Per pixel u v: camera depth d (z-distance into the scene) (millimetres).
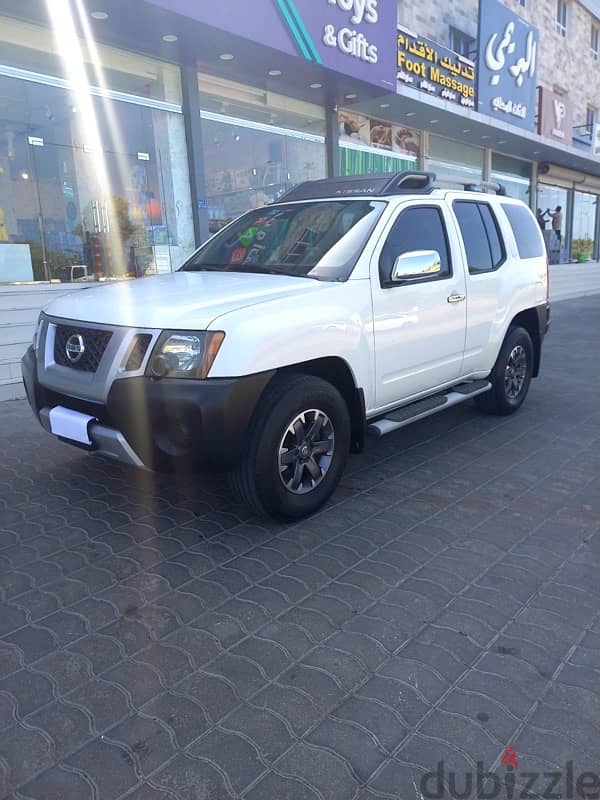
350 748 1983
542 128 15836
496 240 5309
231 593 2877
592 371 7922
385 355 3926
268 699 2201
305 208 4465
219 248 4562
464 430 5363
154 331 3033
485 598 2805
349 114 11367
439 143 14055
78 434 3326
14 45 6836
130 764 1938
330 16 8523
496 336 5137
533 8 17203
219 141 9125
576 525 3527
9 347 6926
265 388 3252
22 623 2680
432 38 13781
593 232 22562
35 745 2018
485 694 2207
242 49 7832
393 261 4020
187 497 3965
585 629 2576
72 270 7688
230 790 1839
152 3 6469
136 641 2543
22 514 3748
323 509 3760
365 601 2797
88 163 7676
